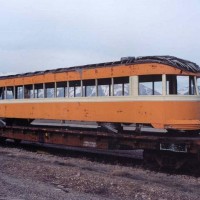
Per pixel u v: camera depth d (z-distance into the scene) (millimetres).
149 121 15430
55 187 11945
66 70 19109
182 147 14547
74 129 19156
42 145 24750
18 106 22453
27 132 22625
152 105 15336
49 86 20266
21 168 15453
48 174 14078
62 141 20000
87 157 19016
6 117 23562
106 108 17031
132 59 16172
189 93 15203
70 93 18859
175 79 15078
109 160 17953
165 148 15016
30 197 10539
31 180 13109
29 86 21734
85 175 13844
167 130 15492
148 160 15969
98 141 17875
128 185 12086
